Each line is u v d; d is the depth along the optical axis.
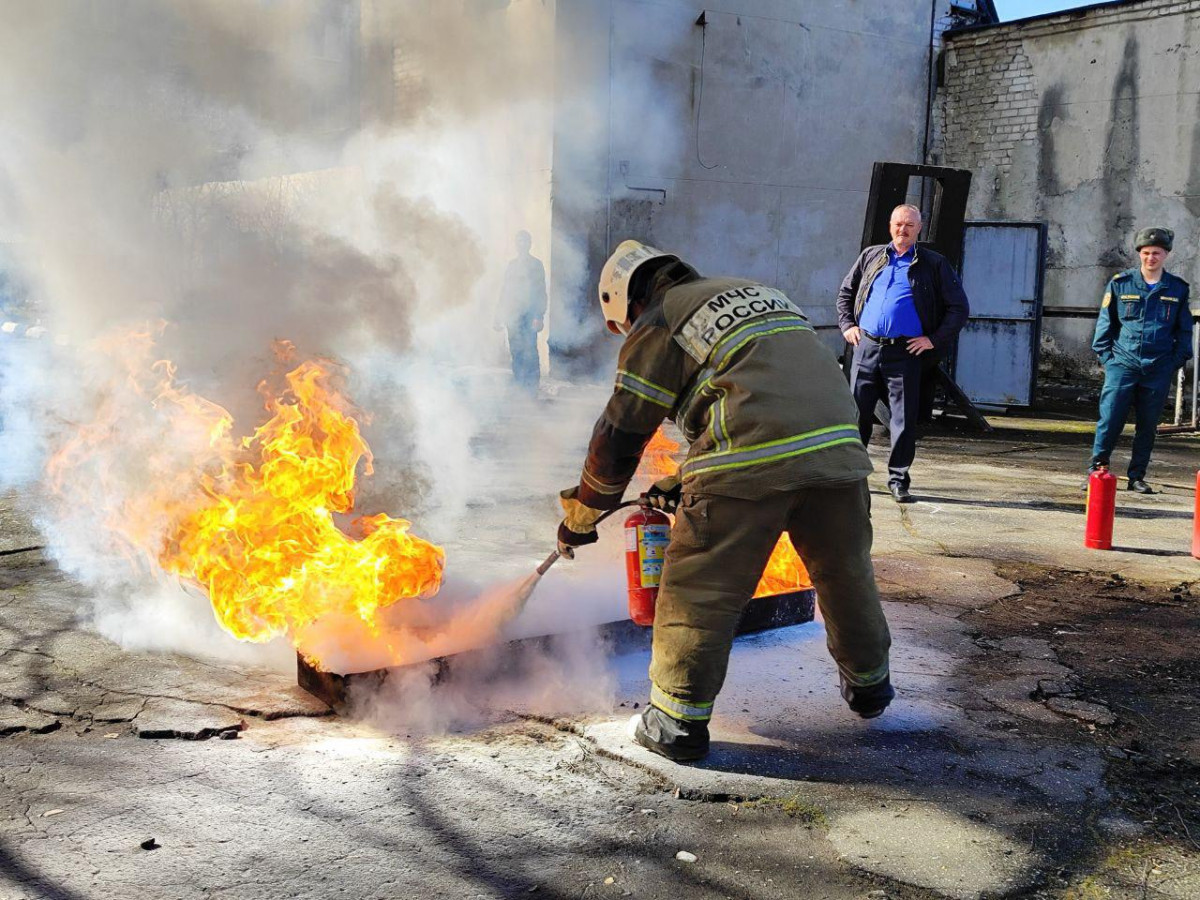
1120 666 3.94
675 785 2.86
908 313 6.86
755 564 2.94
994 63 15.71
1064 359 15.32
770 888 2.40
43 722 3.15
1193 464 9.24
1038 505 7.21
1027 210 15.59
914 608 4.64
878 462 9.05
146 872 2.37
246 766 2.92
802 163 15.44
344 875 2.39
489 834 2.60
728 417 2.85
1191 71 13.73
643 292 3.11
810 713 3.39
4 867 2.37
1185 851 2.61
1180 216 14.03
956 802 2.83
